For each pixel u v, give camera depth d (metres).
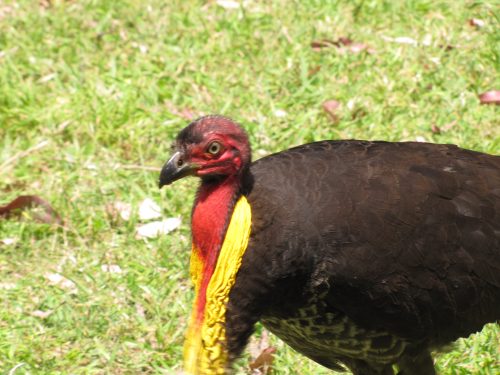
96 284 11.16
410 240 8.87
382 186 8.93
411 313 8.99
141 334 10.63
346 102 13.73
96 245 11.84
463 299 9.11
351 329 9.06
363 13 15.48
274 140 13.09
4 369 10.15
